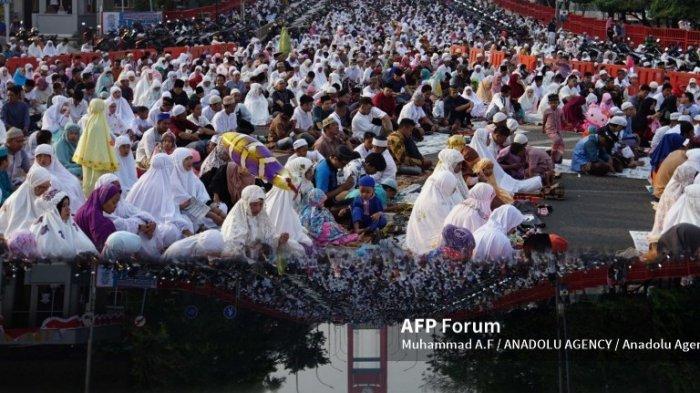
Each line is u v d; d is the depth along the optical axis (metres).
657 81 33.75
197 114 18.91
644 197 16.86
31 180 11.41
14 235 10.38
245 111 22.41
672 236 10.90
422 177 17.42
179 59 34.53
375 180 15.05
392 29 64.75
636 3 56.72
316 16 73.38
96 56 35.12
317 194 12.94
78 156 14.78
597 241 13.70
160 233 12.00
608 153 19.00
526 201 15.85
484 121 26.31
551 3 75.50
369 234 13.22
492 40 56.50
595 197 16.77
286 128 20.81
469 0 79.00
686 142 18.50
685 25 56.34
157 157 13.09
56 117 20.66
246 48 47.47
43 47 43.44
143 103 27.28
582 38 53.34
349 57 39.22
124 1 61.91
